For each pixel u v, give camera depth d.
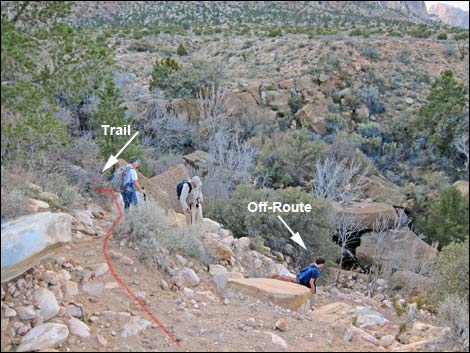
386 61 49.31
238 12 93.88
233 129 31.00
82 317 6.56
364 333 7.56
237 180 22.84
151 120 29.44
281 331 7.17
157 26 70.00
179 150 28.48
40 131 7.03
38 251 6.12
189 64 38.75
